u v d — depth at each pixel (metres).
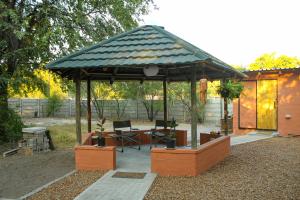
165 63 7.48
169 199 6.06
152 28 9.50
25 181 7.70
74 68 8.23
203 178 7.50
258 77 15.85
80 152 8.49
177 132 12.46
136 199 6.08
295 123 14.82
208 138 11.17
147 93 27.56
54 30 12.85
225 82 11.59
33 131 11.75
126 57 8.14
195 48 8.38
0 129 13.97
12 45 13.80
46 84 17.42
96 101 28.59
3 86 13.56
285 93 15.09
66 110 33.06
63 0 14.36
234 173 7.95
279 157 9.92
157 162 7.91
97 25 15.29
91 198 6.18
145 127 22.30
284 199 5.97
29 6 14.07
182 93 26.06
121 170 8.25
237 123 16.56
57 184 7.23
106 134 11.93
